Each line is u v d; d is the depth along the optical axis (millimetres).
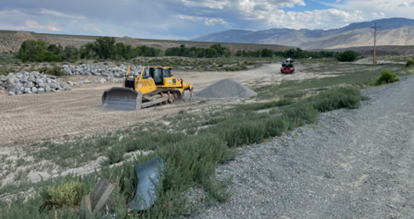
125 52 93062
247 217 3537
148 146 8430
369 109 10414
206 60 88562
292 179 4711
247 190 4234
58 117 15781
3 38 147375
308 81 36031
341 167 5270
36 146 10047
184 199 3516
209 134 6684
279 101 15789
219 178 4527
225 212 3609
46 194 3502
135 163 4535
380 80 19469
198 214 3525
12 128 13125
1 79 27281
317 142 6746
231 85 25078
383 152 6020
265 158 5609
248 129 7086
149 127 12516
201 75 50250
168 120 14383
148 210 3195
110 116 15977
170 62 77062
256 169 5023
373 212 3703
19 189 5496
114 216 2986
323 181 4672
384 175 4848
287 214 3656
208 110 16797
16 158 8766
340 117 9203
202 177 4293
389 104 11242
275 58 110812
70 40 188250
